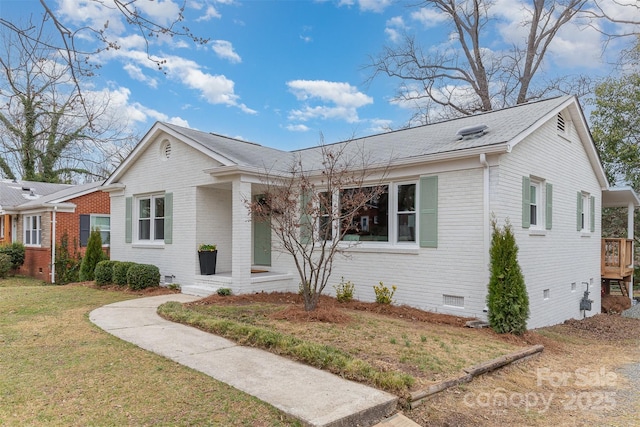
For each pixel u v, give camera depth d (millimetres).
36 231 18875
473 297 8336
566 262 10992
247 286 10609
